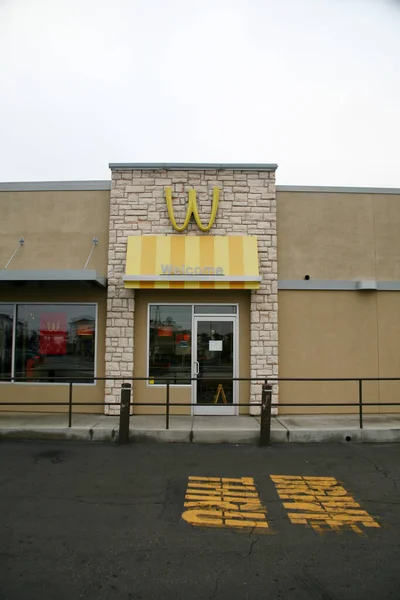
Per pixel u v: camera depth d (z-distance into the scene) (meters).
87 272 9.07
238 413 9.84
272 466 6.51
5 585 3.26
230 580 3.38
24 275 9.03
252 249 9.84
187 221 9.85
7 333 10.26
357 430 8.19
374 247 10.43
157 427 8.32
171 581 3.35
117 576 3.42
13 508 4.80
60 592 3.18
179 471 6.21
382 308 10.29
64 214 10.30
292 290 10.21
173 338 10.06
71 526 4.34
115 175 10.21
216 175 10.24
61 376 10.09
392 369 10.20
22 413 9.89
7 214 10.33
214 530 4.29
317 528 4.36
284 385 10.01
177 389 9.91
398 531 4.31
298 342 10.12
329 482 5.80
